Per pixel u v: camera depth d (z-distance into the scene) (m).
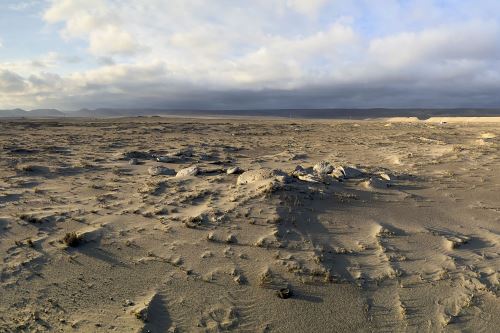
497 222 9.89
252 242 8.14
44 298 6.70
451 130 45.84
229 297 6.70
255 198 9.80
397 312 6.45
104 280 7.14
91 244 8.24
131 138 30.73
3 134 31.77
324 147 25.31
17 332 5.96
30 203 10.60
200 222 8.88
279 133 40.59
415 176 14.05
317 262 7.55
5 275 7.21
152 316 6.28
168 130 41.72
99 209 10.06
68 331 5.99
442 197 11.62
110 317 6.26
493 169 15.61
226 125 56.91
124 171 14.81
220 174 13.16
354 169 13.20
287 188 10.27
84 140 27.66
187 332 6.00
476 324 6.20
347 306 6.55
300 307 6.50
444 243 8.52
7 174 13.79
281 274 7.21
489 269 7.60
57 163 16.34
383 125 63.66
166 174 13.93
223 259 7.66
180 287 6.94
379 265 7.61
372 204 10.37
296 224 8.78
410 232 8.91
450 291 6.94
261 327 6.11
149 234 8.59
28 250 8.04
